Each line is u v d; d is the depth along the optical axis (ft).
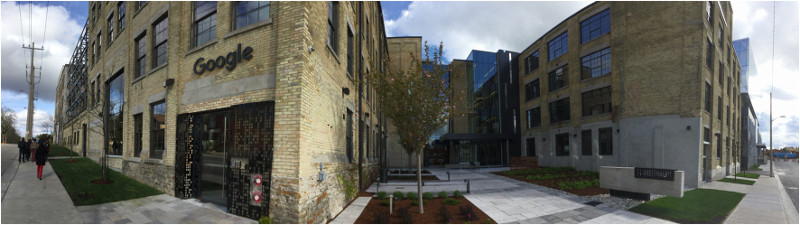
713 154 56.18
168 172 30.76
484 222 23.91
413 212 26.37
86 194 28.02
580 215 26.89
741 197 37.93
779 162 183.32
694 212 28.55
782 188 52.75
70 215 22.24
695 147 48.73
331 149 28.32
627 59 58.18
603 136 64.90
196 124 29.30
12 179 35.06
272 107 22.58
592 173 61.77
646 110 54.65
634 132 56.08
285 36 23.06
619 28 60.64
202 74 28.68
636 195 33.22
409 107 25.71
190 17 31.30
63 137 96.63
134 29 41.83
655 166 52.47
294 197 20.81
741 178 63.46
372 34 54.85
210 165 27.91
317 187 23.63
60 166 46.68
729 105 72.08
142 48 40.55
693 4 51.26
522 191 39.58
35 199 25.95
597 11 67.82
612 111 61.52
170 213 23.81
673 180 30.25
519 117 99.19
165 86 32.04
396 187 40.19
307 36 23.12
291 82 22.20
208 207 25.70
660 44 53.88
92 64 63.16
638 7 57.31
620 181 33.88
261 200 22.09
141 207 25.40
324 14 27.73
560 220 25.25
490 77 101.24
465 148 96.99
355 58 40.93
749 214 28.60
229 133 25.41
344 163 31.24
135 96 40.04
